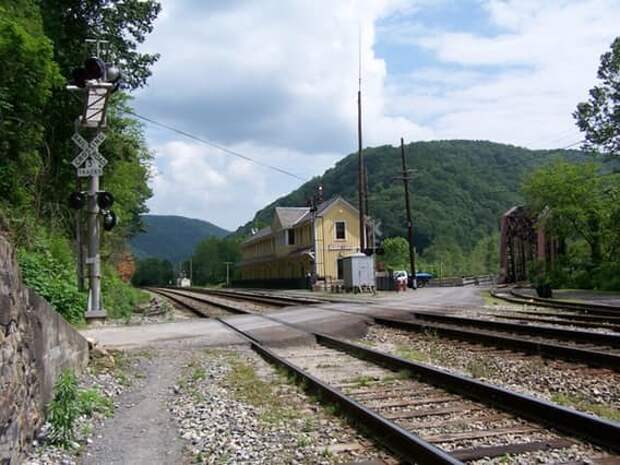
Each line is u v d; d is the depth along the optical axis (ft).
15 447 19.38
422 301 100.73
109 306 80.74
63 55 83.87
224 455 20.08
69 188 88.53
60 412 22.27
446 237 339.57
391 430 20.07
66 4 87.71
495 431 21.22
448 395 27.86
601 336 42.78
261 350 45.09
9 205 60.85
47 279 52.49
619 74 150.71
